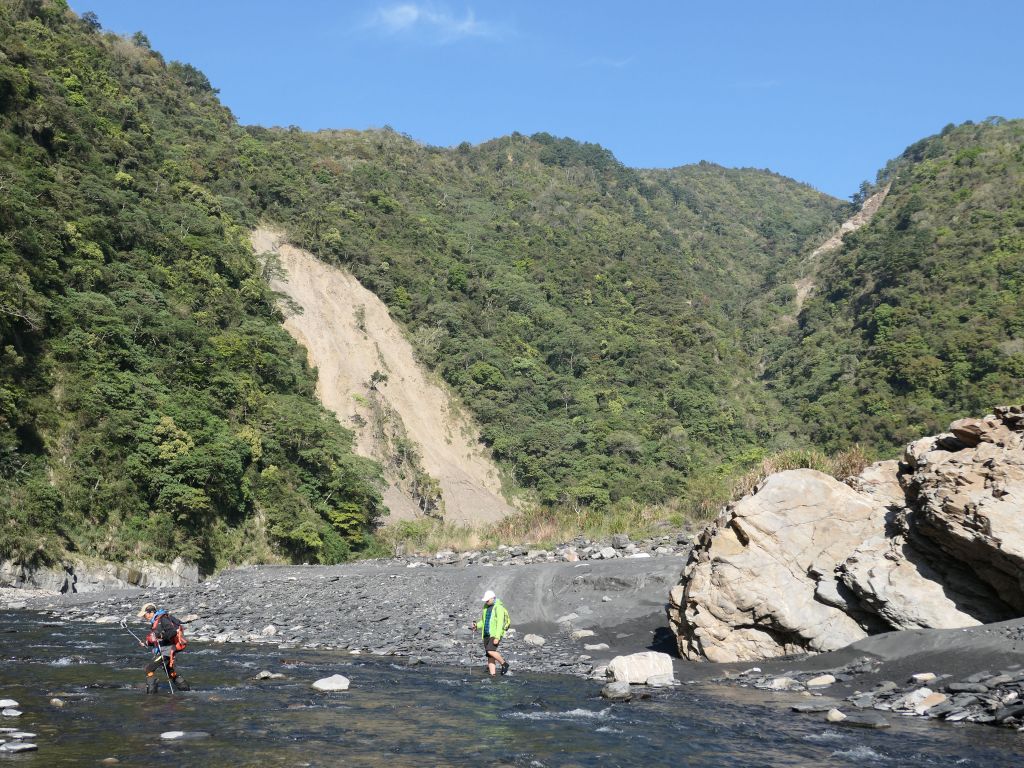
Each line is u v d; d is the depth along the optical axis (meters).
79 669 15.43
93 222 57.72
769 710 11.90
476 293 105.38
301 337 79.81
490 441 87.69
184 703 12.29
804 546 16.00
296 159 107.88
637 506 39.34
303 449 59.28
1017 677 11.57
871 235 147.00
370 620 22.25
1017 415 14.46
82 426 44.78
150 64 106.88
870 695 12.12
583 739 10.27
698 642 15.95
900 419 95.12
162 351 54.19
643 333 114.00
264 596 27.25
